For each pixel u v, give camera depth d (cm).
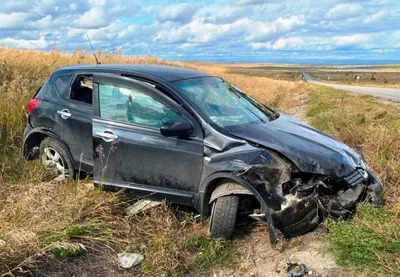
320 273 331
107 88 447
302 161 377
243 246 387
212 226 381
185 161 397
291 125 464
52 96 506
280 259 359
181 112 407
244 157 372
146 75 438
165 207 416
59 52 1426
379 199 412
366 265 326
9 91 768
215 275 345
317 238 382
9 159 568
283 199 365
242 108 462
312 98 2161
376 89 3325
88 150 467
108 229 384
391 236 343
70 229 363
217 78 510
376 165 548
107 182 436
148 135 414
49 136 502
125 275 335
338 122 920
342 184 397
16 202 408
